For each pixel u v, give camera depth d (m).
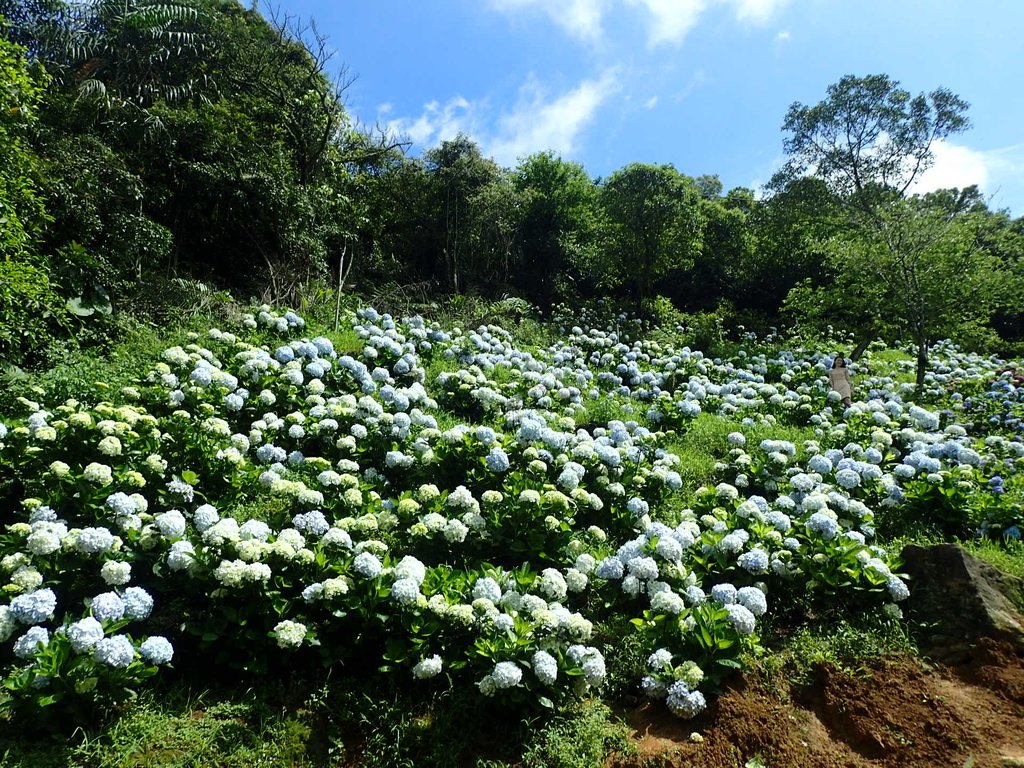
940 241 13.45
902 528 6.21
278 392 7.41
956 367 14.46
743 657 4.02
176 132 12.22
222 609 3.75
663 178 20.12
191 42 13.72
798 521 5.39
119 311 9.26
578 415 9.12
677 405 8.94
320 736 3.52
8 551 3.96
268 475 5.42
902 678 3.86
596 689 3.94
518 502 5.20
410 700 3.69
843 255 14.87
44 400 6.29
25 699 3.15
